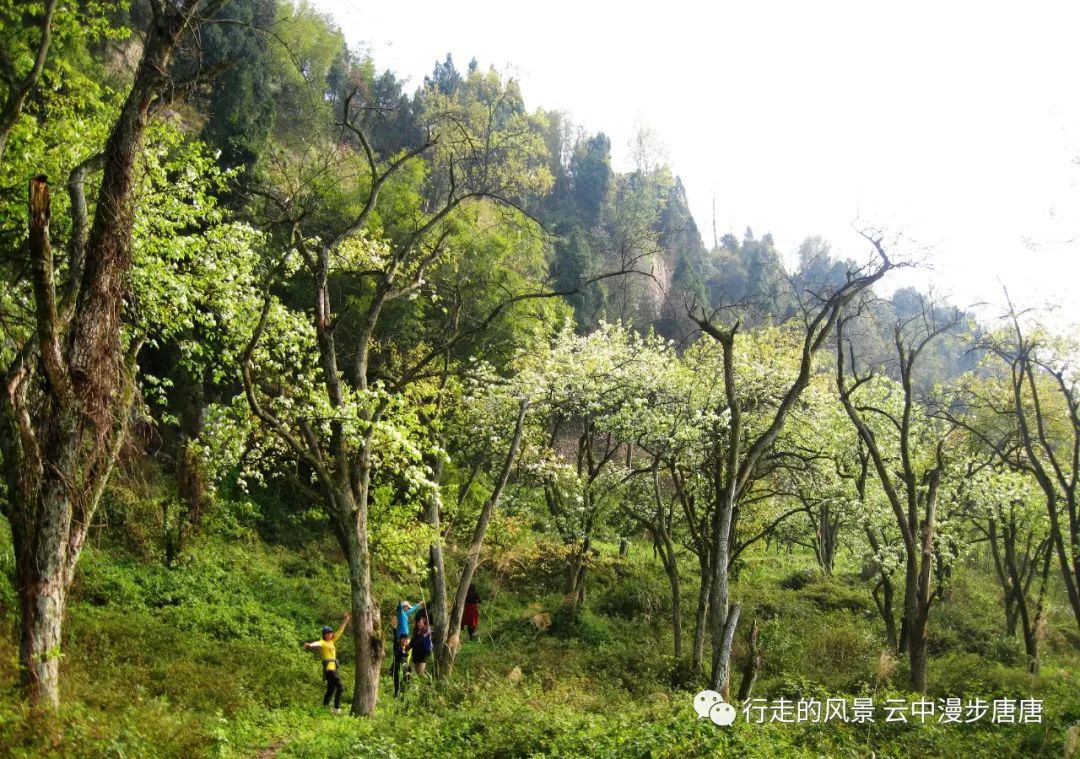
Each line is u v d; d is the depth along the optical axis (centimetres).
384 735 1150
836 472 2448
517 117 2456
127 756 820
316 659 1997
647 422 2267
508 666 2062
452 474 2567
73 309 1015
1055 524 2114
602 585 3103
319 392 1545
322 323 1514
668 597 2911
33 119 1389
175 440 2766
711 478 2292
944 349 5631
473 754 1062
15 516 972
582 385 2448
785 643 2342
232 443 1571
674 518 2828
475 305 2720
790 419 2445
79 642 1541
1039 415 2184
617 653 2270
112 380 1043
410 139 4775
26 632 955
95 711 1002
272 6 4306
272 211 2555
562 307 3288
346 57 5147
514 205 1808
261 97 3572
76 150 1432
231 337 1602
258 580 2458
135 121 1066
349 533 1498
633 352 2612
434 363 2530
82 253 1050
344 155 2280
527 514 2580
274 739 1203
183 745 927
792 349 2797
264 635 2053
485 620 2608
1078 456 2138
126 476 1719
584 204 8025
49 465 979
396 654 1808
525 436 2456
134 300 1307
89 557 2067
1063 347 2212
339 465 1500
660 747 1077
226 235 1652
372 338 2914
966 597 3297
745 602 2834
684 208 9425
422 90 6031
